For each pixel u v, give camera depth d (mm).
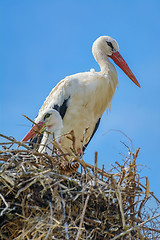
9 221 9906
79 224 10023
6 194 9938
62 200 9859
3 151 10523
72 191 10203
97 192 10250
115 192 10281
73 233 9836
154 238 10633
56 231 9648
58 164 10742
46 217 9641
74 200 10086
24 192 10023
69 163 10820
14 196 10031
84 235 9961
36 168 10242
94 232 10211
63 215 9688
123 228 10078
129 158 11016
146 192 10633
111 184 10320
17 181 10016
